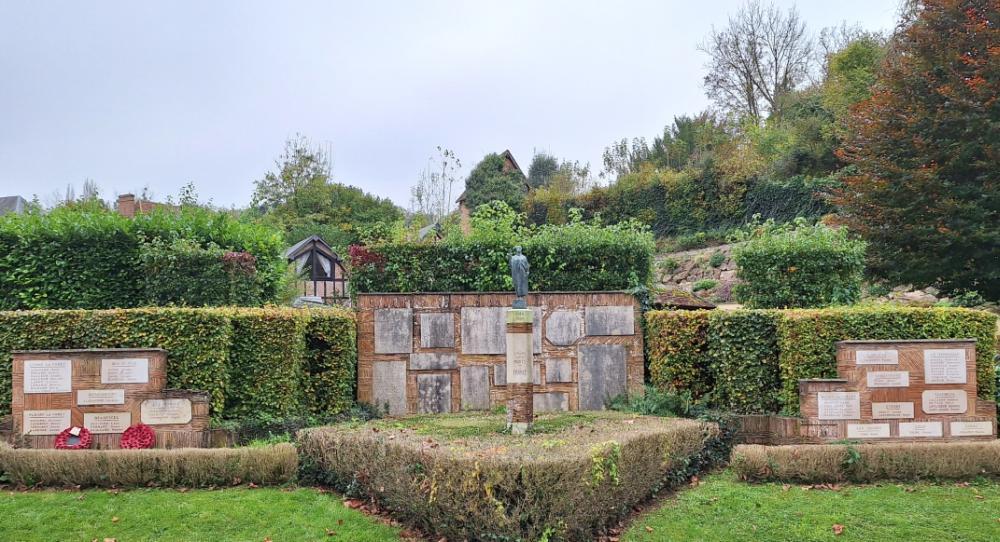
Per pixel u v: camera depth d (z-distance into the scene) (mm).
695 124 43281
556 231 13719
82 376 9469
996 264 16672
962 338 9930
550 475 6078
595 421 9227
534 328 12586
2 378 9844
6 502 7570
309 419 10562
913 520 7117
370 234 15047
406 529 7023
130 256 12492
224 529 7012
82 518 7160
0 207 44938
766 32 40469
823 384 9711
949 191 17188
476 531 6207
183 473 8312
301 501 7871
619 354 12648
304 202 43062
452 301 12617
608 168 45062
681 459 8609
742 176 29250
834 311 10461
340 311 12047
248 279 12352
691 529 7066
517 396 8414
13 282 12094
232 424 9953
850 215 19125
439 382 12508
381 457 7422
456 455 6426
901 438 9586
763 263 12945
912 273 17656
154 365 9617
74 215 12742
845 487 8359
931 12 18391
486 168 41094
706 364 11656
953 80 17547
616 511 7125
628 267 13312
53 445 9336
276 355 10688
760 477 8711
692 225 30969
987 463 8523
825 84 32875
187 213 13773
